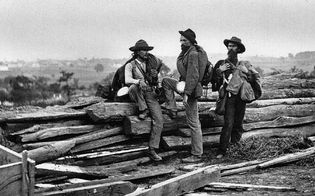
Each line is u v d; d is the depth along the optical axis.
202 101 10.38
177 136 9.18
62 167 7.00
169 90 8.79
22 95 48.59
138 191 5.52
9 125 7.67
